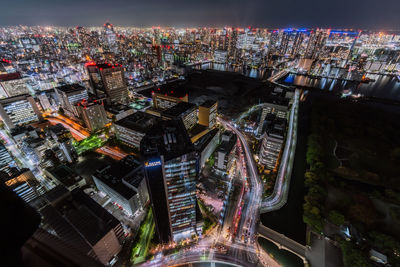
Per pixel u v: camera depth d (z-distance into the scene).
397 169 182.25
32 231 10.45
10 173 139.50
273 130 175.75
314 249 121.38
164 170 90.25
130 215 141.88
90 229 108.44
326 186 160.50
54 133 199.25
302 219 140.12
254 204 152.00
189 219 117.75
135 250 121.25
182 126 108.44
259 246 125.50
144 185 146.50
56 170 159.62
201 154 180.62
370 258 113.62
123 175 149.75
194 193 106.31
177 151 91.31
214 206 152.38
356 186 164.25
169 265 116.50
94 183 168.62
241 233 132.38
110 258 115.38
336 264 114.31
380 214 139.62
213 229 135.38
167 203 103.38
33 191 143.75
